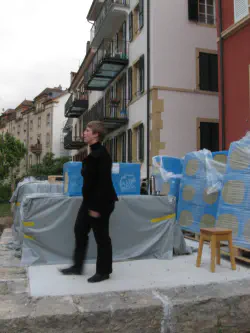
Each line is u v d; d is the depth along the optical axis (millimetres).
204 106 14797
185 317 3545
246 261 4836
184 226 6953
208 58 15039
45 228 4930
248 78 9523
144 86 14906
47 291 3768
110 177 4078
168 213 5461
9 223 12031
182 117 14391
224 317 3684
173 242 5473
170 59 14414
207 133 14781
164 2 14484
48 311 3268
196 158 6816
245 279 4246
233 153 5570
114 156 19188
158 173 7840
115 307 3391
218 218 5547
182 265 4895
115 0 17984
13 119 59625
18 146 30594
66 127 37906
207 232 4699
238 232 5102
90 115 23562
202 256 5453
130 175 5488
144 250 5250
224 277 4324
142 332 3420
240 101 9797
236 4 9938
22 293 3697
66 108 32031
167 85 14266
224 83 10477
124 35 17750
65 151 46344
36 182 7938
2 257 5398
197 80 14742
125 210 5246
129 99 16656
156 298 3631
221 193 5645
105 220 4133
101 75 19016
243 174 5277
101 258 4164
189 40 14773
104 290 3805
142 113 15141
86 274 4422
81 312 3271
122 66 17547
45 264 4855
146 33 14773
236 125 9914
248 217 5000
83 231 4316
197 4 14953
